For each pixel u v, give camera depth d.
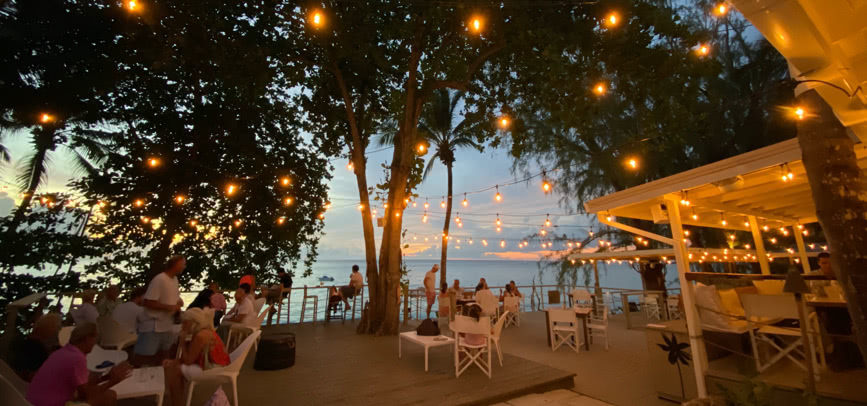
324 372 6.07
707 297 5.30
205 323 4.11
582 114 7.93
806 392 3.90
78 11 9.07
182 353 4.01
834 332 4.88
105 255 11.35
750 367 4.88
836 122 2.35
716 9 4.02
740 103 14.08
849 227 2.21
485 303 9.74
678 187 4.79
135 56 9.49
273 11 8.41
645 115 8.15
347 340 8.68
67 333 5.05
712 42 14.85
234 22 8.42
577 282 19.34
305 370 6.18
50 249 9.95
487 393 5.10
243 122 12.78
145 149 11.45
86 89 9.32
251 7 8.41
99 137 14.16
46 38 8.96
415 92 10.18
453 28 8.95
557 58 7.14
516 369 6.21
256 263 13.37
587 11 7.48
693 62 7.07
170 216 11.84
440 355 7.23
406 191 10.56
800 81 2.11
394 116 12.09
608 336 9.92
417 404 4.70
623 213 6.14
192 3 7.28
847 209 2.22
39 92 9.14
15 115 9.19
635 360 7.36
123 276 11.22
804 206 7.61
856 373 4.43
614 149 15.87
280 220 12.73
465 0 7.51
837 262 2.26
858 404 3.61
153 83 11.27
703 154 15.28
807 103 2.46
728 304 6.18
